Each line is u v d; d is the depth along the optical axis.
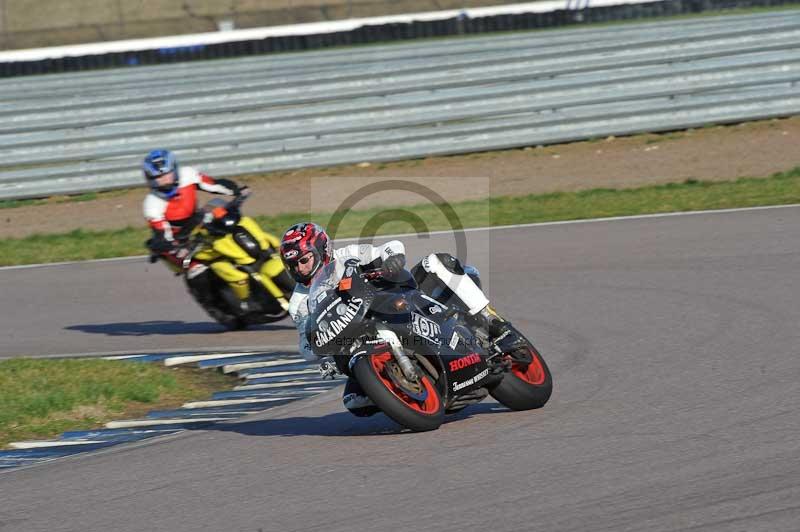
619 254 40.62
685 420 20.78
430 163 65.81
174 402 27.30
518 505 16.75
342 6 115.69
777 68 67.25
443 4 115.50
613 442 19.69
